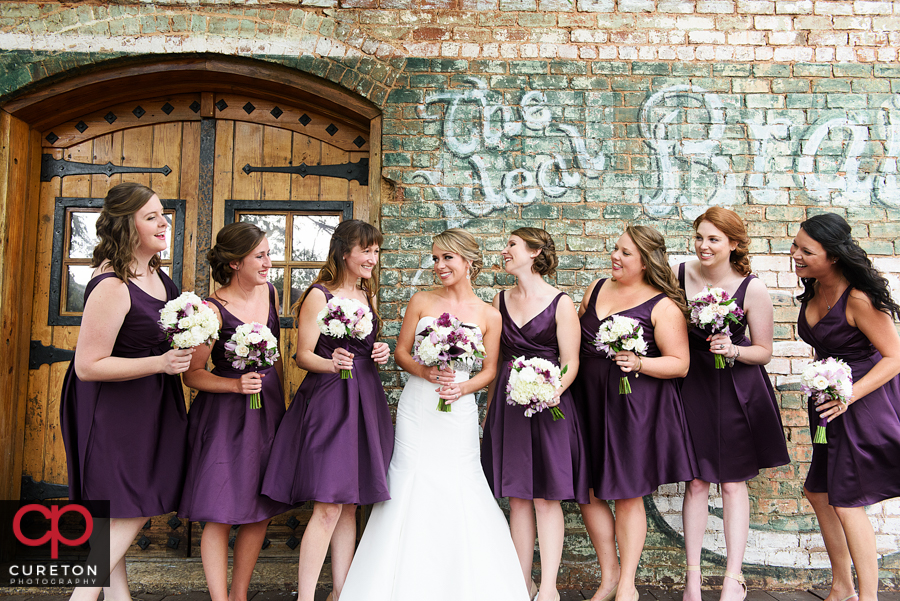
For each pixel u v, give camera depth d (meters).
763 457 2.74
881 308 2.49
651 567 3.14
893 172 3.40
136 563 3.19
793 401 3.26
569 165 3.39
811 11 3.47
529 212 3.36
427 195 3.36
